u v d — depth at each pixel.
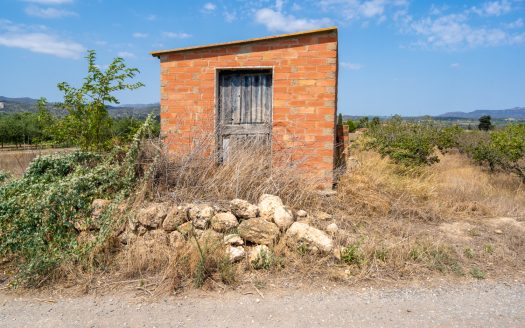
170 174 5.52
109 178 5.11
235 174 5.51
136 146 5.45
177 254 4.05
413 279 3.96
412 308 3.35
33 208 4.39
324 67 6.30
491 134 12.09
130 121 7.40
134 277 3.94
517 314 3.26
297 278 3.91
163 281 3.79
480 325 3.07
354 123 28.56
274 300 3.48
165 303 3.44
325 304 3.41
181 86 6.90
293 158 6.44
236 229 4.54
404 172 9.14
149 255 4.17
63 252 4.20
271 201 4.81
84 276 3.96
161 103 7.02
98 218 4.59
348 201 6.02
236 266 4.04
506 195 8.04
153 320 3.14
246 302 3.44
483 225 5.86
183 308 3.34
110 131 7.49
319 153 6.39
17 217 4.46
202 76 6.79
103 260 4.21
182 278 3.86
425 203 6.43
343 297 3.54
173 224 4.52
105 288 3.74
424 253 4.49
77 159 5.70
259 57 6.54
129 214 4.55
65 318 3.20
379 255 4.36
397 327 3.03
